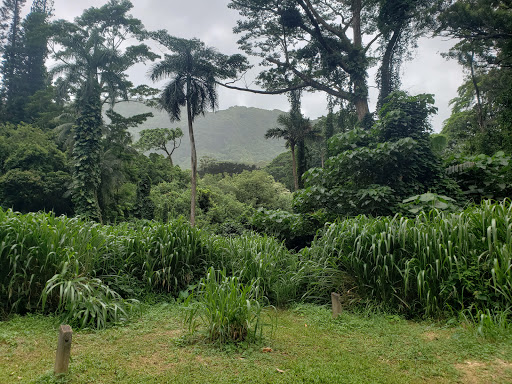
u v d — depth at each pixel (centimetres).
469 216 455
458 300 413
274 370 282
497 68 2616
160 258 541
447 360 304
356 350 337
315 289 539
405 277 436
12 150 2347
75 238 464
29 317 401
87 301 395
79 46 2277
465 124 3206
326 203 851
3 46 3722
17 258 408
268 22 2422
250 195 3450
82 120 2081
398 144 802
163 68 1939
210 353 318
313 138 2838
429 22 1847
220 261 584
